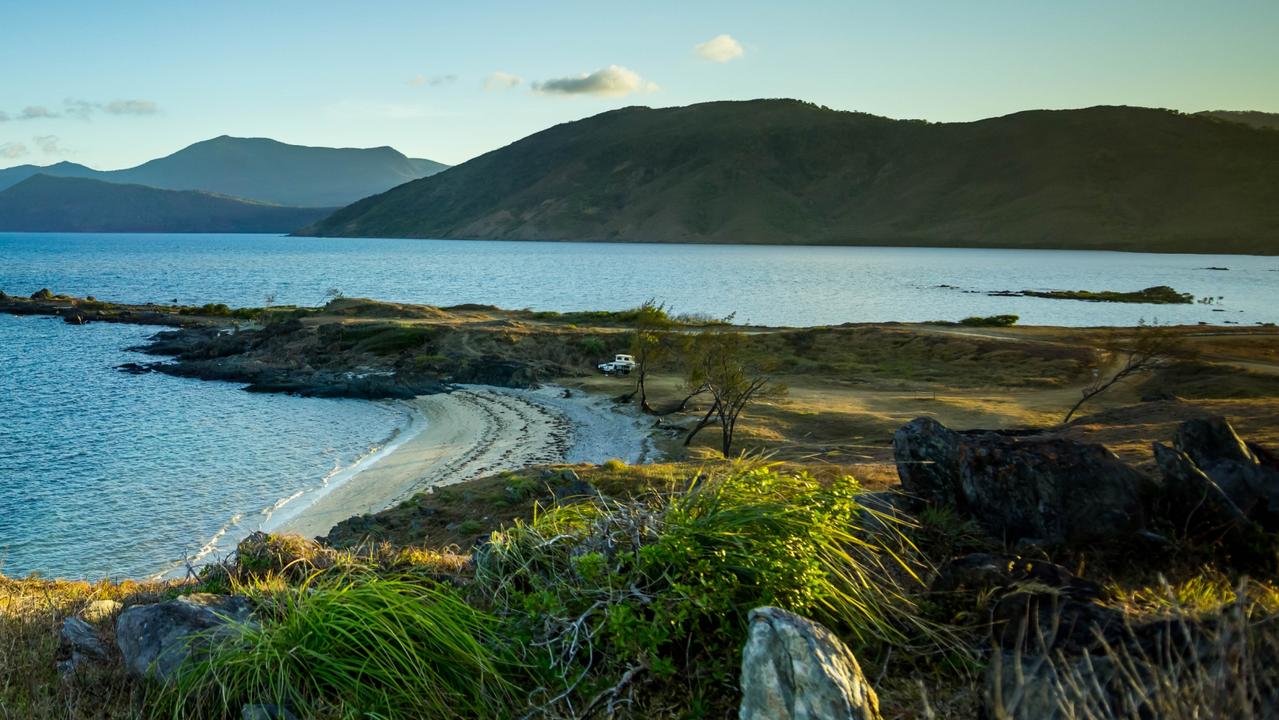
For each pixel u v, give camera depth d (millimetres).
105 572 33688
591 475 27141
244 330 116625
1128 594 6129
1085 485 7848
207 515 41750
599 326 121750
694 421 62438
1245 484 7941
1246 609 4488
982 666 5180
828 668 4398
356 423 67812
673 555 5895
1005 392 73938
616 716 5156
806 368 87000
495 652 5777
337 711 5219
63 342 112312
